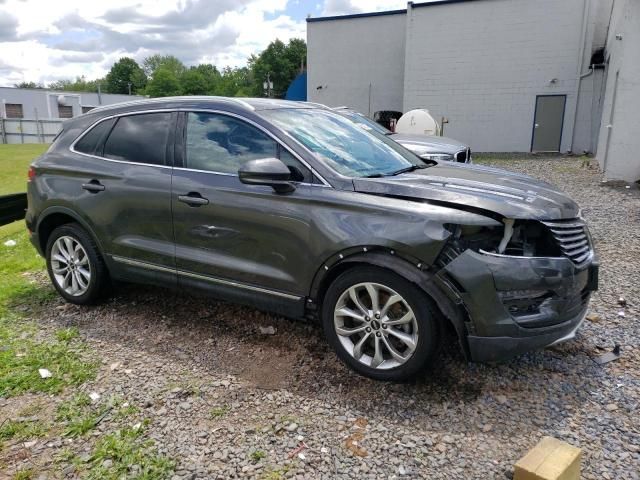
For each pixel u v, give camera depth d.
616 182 11.11
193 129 3.83
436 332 2.97
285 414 2.92
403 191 3.09
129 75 112.94
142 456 2.59
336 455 2.59
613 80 12.87
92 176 4.19
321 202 3.20
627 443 2.65
